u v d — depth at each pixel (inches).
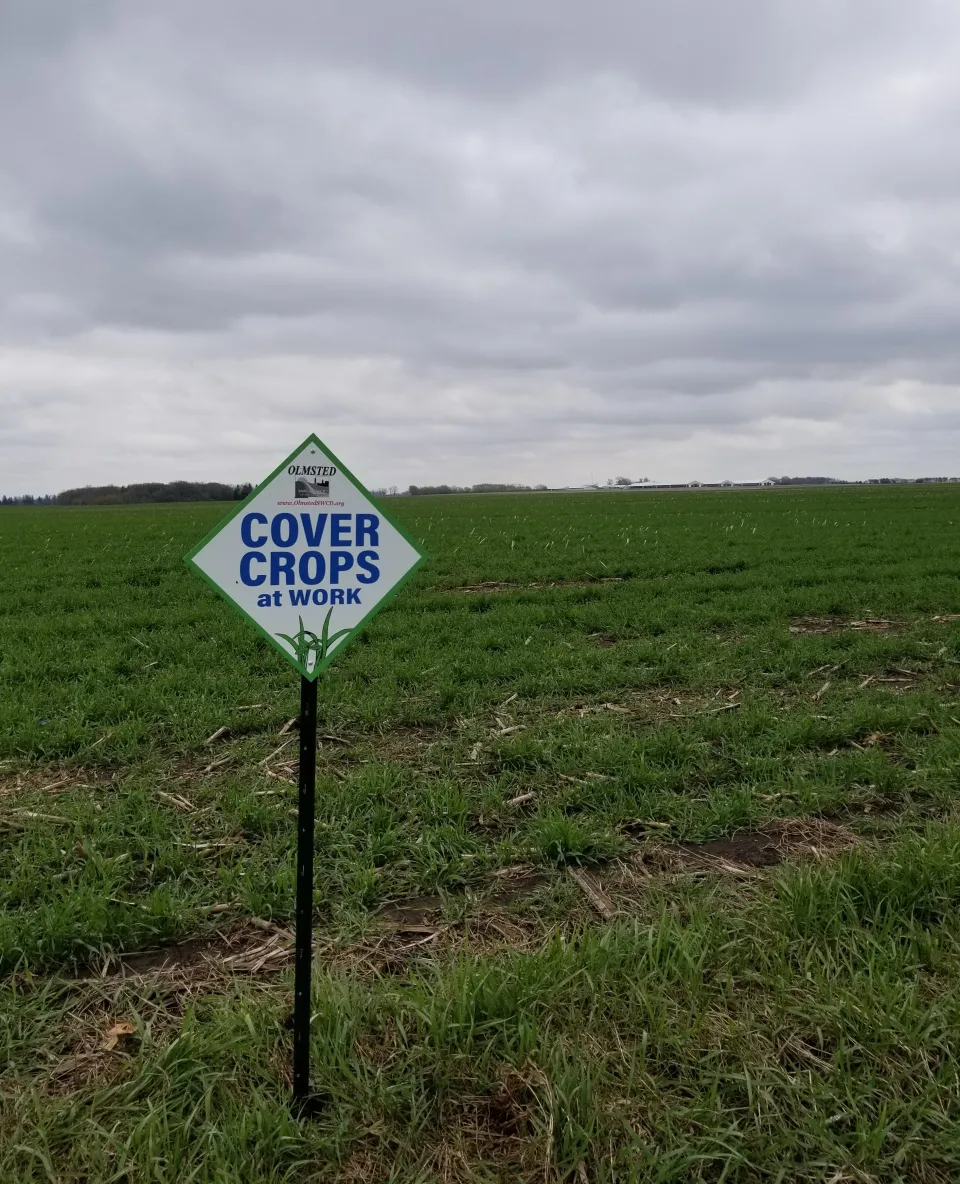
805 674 331.6
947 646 366.0
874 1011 122.3
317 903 162.4
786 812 201.9
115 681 320.2
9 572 676.1
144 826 194.5
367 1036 121.9
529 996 125.0
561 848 179.5
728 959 136.4
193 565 106.7
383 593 116.0
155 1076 112.1
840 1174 100.0
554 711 290.8
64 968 141.3
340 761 243.0
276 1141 102.7
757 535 968.3
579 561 714.2
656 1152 101.7
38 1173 100.1
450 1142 105.4
